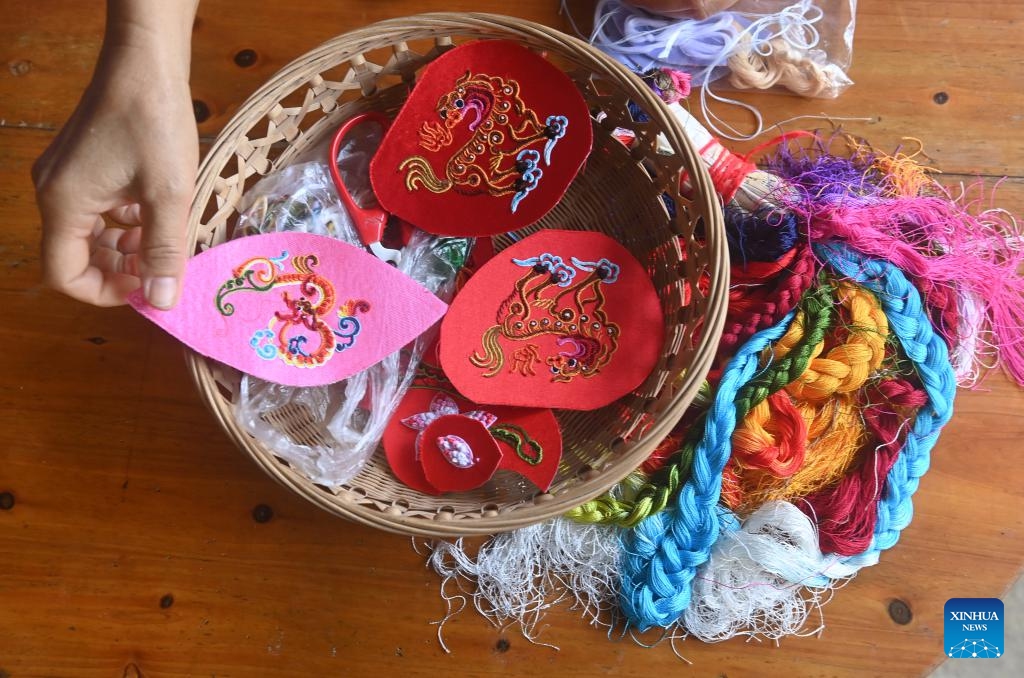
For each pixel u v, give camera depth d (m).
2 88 0.88
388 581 0.77
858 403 0.79
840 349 0.75
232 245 0.69
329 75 0.90
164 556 0.77
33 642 0.75
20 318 0.83
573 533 0.76
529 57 0.73
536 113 0.74
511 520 0.63
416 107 0.75
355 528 0.78
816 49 0.90
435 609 0.76
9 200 0.85
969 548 0.78
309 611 0.76
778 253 0.77
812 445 0.77
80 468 0.79
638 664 0.75
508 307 0.75
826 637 0.76
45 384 0.81
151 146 0.53
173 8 0.54
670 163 0.72
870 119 0.90
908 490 0.76
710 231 0.66
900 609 0.77
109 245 0.68
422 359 0.78
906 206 0.81
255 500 0.79
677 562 0.73
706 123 0.90
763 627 0.77
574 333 0.74
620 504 0.73
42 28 0.90
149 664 0.75
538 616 0.76
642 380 0.72
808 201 0.78
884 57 0.92
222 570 0.77
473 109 0.75
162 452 0.80
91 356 0.82
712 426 0.73
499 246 0.83
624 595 0.75
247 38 0.91
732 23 0.89
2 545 0.77
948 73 0.91
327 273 0.72
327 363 0.71
